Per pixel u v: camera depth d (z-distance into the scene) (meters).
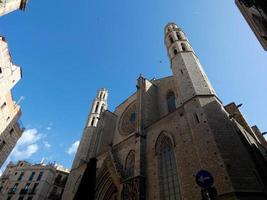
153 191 20.06
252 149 19.91
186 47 30.19
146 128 26.97
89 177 12.11
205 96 21.08
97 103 52.53
